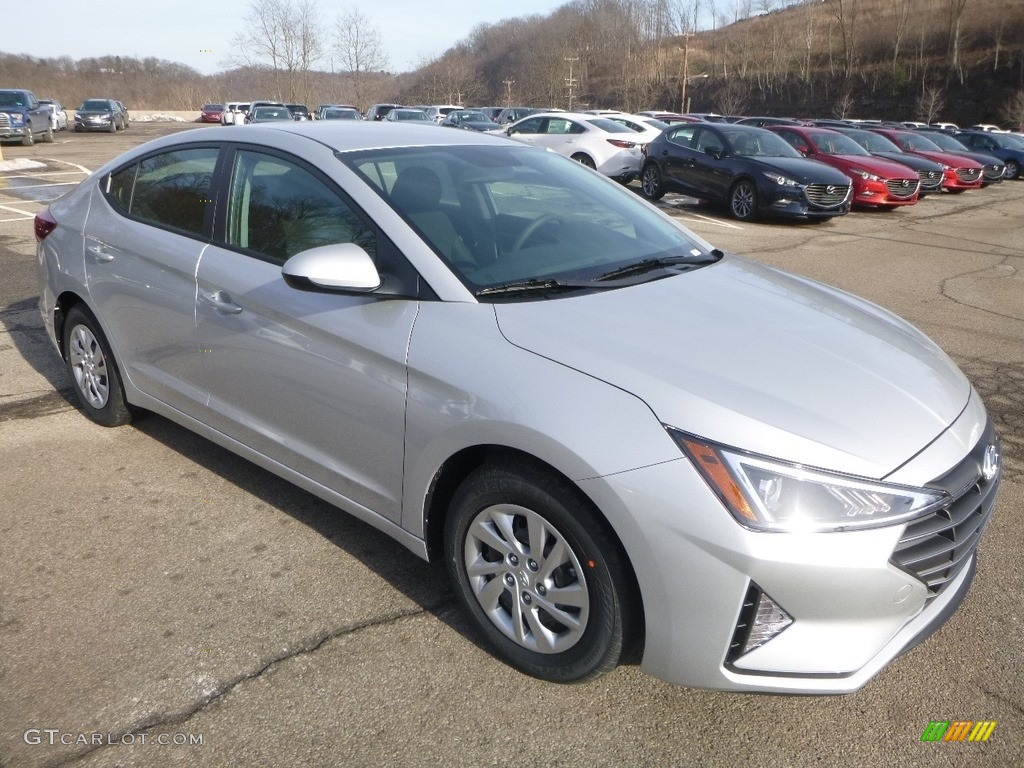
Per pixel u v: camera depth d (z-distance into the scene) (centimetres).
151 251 356
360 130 347
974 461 233
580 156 1702
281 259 308
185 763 219
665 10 9806
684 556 210
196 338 338
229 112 3319
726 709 244
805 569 205
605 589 226
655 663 225
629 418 219
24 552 313
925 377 257
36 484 366
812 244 1151
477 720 237
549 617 248
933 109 6156
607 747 229
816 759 227
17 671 250
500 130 2559
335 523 340
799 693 215
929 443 226
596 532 223
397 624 278
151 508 348
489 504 249
